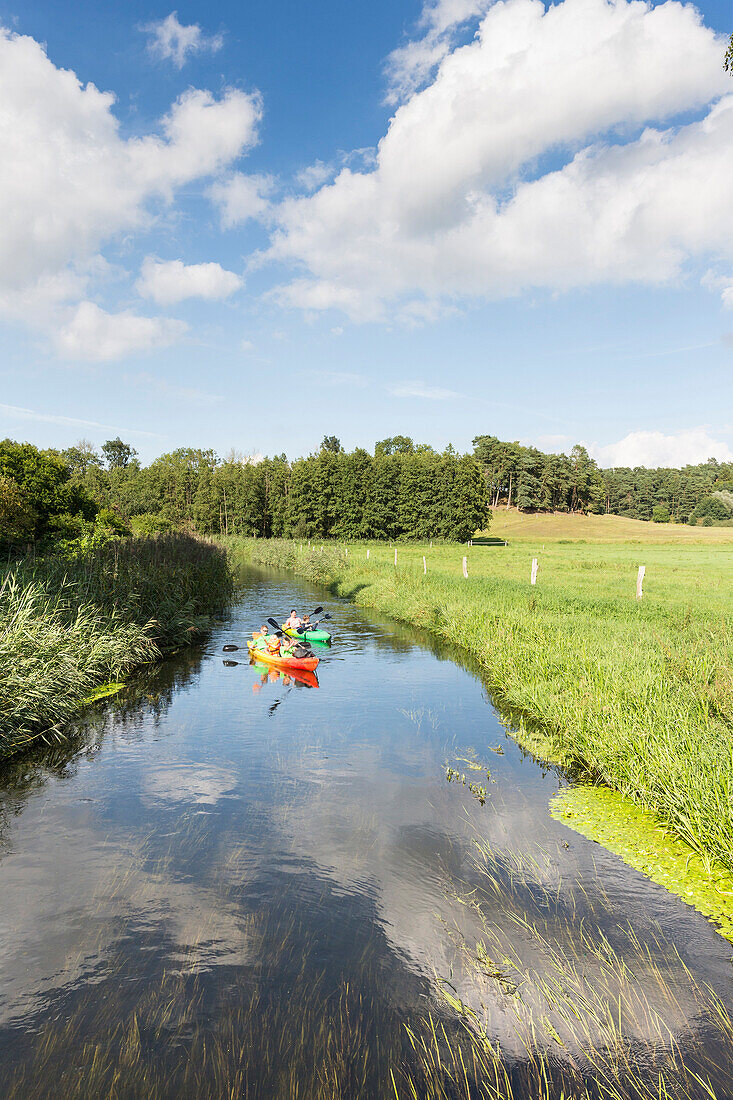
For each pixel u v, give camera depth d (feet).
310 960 14.69
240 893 17.42
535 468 445.37
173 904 16.83
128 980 13.94
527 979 14.10
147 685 40.88
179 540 86.74
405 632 61.05
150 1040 12.24
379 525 272.72
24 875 18.22
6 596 37.09
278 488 280.92
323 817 22.22
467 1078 11.32
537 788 25.04
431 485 274.57
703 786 20.26
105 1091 11.00
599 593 67.77
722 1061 11.73
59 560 50.49
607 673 31.58
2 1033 12.39
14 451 110.01
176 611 57.26
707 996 13.53
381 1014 12.98
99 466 406.21
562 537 320.09
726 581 88.69
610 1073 11.46
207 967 14.38
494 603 56.24
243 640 57.11
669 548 221.05
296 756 28.32
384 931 15.83
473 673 44.50
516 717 34.40
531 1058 11.83
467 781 25.64
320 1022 12.75
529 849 20.07
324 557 119.14
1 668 29.40
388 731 31.99
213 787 24.82
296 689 40.09
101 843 20.20
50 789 24.56
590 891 17.72
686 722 24.02
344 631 61.62
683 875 18.54
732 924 16.19
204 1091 11.00
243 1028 12.57
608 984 13.93
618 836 20.98
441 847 20.16
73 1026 12.61
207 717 34.14
